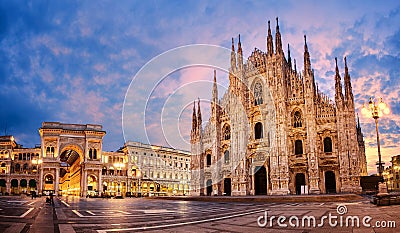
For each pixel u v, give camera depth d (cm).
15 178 13025
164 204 4394
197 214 2581
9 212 2614
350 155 6994
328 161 7250
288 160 7619
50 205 3984
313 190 7138
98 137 12000
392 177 16338
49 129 11425
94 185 12656
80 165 12025
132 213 2683
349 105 7194
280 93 7906
